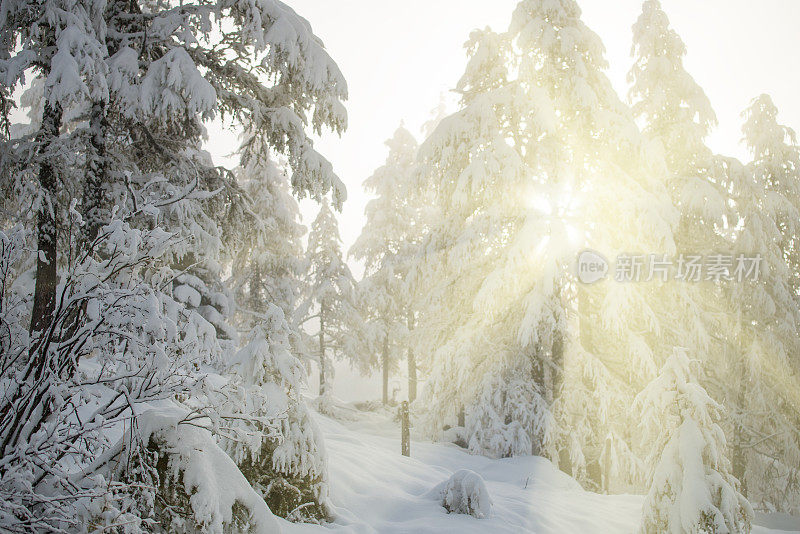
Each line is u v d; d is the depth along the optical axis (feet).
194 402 20.18
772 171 60.49
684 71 58.29
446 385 51.47
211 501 14.74
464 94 56.29
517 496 32.58
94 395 14.03
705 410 24.73
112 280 15.62
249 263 78.23
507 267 45.91
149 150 33.17
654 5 60.34
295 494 21.30
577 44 49.93
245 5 28.50
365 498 25.13
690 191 52.70
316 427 22.48
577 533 26.43
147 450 14.85
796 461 53.83
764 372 54.90
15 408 13.48
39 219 25.68
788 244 59.16
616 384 47.44
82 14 24.94
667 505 23.82
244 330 80.48
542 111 47.65
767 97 61.87
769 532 34.14
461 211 54.13
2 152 25.96
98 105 28.37
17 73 23.88
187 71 26.99
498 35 55.77
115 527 12.47
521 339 44.60
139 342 13.69
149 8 38.86
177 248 29.96
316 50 30.40
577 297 52.16
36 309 24.81
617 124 47.70
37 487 13.30
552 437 45.80
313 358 82.99
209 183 33.83
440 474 34.96
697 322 49.32
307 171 32.17
